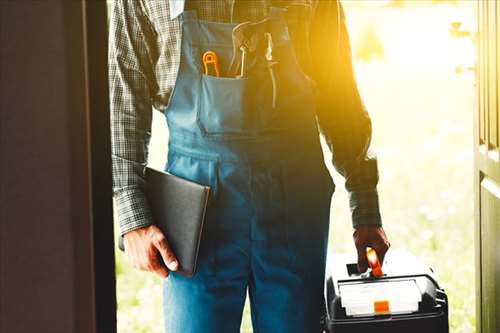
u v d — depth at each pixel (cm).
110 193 169
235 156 201
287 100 205
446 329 203
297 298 212
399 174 571
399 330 200
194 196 196
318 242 213
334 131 227
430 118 680
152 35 203
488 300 239
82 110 165
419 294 202
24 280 168
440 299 205
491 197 232
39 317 170
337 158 230
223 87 198
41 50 163
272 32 201
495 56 219
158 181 205
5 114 164
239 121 200
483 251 246
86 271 169
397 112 691
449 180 556
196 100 200
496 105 221
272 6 203
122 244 208
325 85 224
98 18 164
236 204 203
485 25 231
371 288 207
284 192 205
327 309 205
